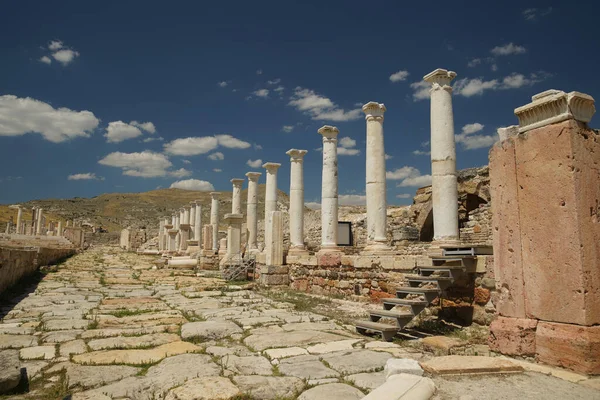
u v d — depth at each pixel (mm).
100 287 14883
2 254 11805
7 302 11023
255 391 4520
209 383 4668
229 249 21922
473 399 3725
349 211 35000
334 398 4281
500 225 5824
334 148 15305
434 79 10984
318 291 14102
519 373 4504
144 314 9477
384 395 3727
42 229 47188
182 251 34031
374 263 11469
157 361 5820
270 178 21891
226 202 102562
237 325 8234
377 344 6766
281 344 6719
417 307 7434
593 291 4867
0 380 4527
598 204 5078
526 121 5559
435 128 10781
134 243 56031
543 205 5262
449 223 10375
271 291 14680
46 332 7500
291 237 17719
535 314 5289
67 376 5070
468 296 7973
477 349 6070
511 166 5688
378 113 13320
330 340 6988
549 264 5160
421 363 4641
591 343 4672
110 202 116000
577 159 5016
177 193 134375
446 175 10547
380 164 13070
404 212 26109
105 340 6910
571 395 3877
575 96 5051
